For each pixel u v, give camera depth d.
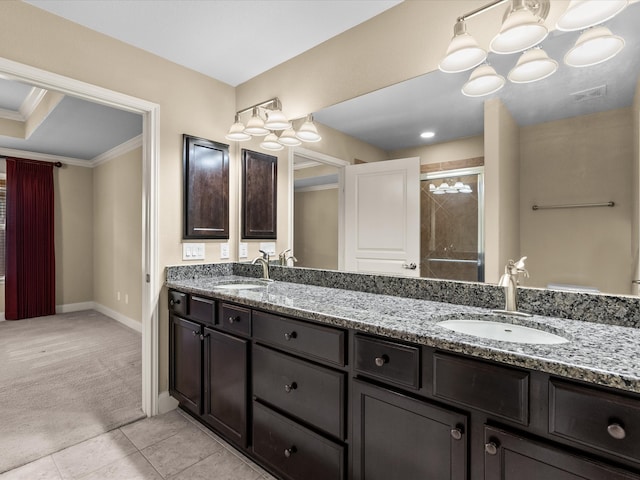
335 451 1.32
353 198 2.03
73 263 5.18
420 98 1.74
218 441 1.94
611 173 1.26
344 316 1.33
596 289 1.28
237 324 1.76
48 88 1.87
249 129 2.33
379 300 1.67
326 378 1.36
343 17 1.88
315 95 2.17
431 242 1.72
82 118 3.34
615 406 0.78
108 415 2.21
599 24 1.24
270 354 1.58
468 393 1.00
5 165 4.64
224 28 1.97
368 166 1.95
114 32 2.00
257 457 1.68
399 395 1.14
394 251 1.86
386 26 1.83
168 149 2.31
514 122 1.46
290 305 1.52
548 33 1.34
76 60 1.91
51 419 2.16
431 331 1.12
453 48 1.34
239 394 1.74
